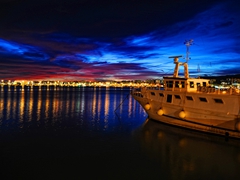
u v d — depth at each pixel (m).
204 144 25.17
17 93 140.50
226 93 27.42
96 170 18.34
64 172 17.88
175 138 27.66
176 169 18.72
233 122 25.80
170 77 33.28
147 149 23.72
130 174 17.72
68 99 95.50
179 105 31.20
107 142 26.36
